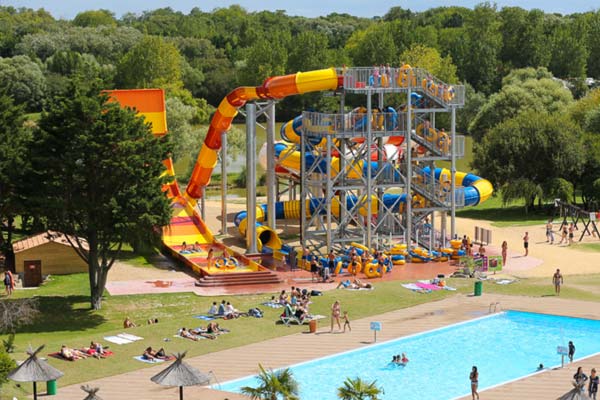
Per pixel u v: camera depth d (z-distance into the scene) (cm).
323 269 6869
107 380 4597
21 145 7038
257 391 3631
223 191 8838
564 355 4975
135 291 6544
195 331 5431
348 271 7069
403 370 4866
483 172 10469
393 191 11212
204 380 3903
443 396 4456
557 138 10144
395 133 7462
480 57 19988
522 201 11125
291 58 19200
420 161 8288
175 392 4425
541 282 6838
